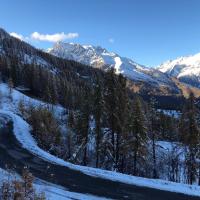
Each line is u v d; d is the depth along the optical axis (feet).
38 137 188.65
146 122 156.04
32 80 490.08
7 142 141.49
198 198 79.87
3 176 76.43
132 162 165.58
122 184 87.04
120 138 153.79
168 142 233.76
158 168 193.36
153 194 80.74
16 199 49.57
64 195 74.74
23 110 314.96
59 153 193.67
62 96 447.42
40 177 89.66
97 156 154.40
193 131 153.07
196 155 154.20
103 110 150.61
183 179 202.39
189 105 156.15
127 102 153.99
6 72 519.60
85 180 88.99
